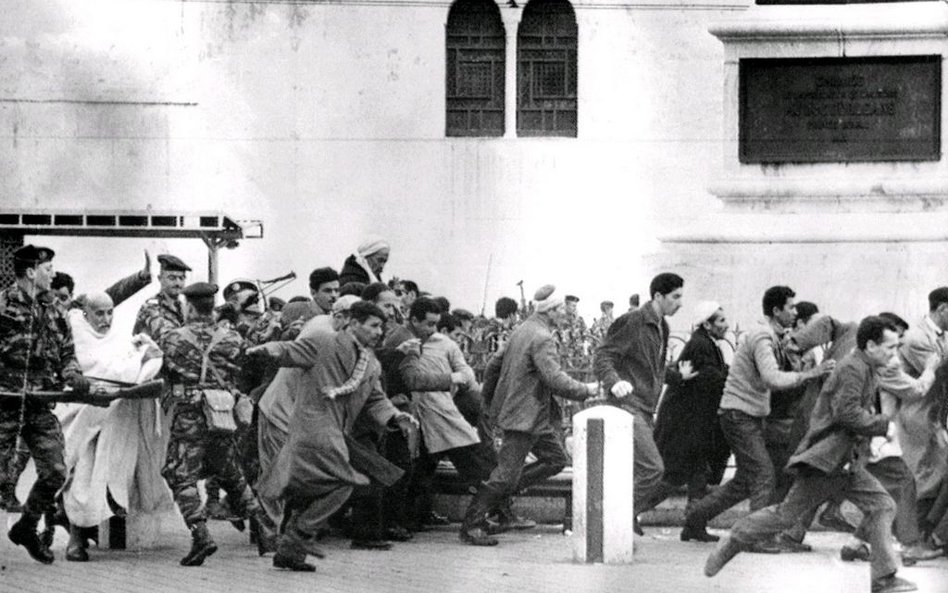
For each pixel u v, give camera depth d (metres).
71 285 13.80
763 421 12.61
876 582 10.57
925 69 16.92
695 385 12.97
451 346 13.28
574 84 30.70
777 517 10.53
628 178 30.47
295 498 11.03
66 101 30.83
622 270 30.28
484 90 30.86
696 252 17.55
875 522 10.57
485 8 30.78
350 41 30.80
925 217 17.25
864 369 10.47
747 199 17.50
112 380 11.41
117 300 13.70
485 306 30.36
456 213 30.66
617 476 11.50
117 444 11.77
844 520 13.23
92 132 30.86
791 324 13.06
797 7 16.97
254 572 11.02
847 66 17.00
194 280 29.67
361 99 30.83
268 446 11.83
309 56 30.81
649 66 30.55
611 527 11.50
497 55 30.78
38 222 23.25
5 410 11.10
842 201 17.39
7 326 11.12
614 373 12.20
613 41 30.48
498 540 12.66
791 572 11.21
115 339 11.76
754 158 17.30
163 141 30.86
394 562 11.52
